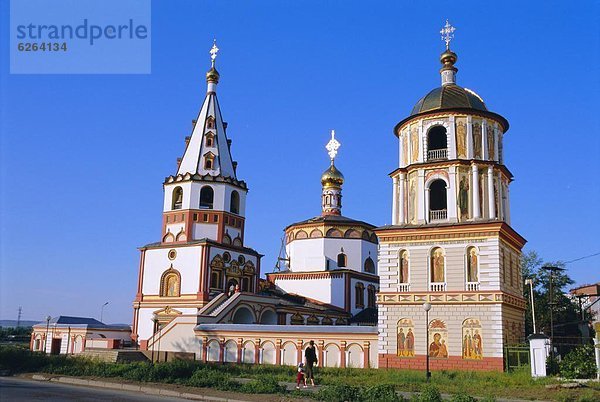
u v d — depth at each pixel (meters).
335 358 44.88
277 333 47.62
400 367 41.88
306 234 74.88
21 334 116.25
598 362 33.97
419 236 43.47
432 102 46.78
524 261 70.19
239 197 65.81
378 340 43.19
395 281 43.47
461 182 44.38
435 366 41.00
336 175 79.19
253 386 29.19
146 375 33.94
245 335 49.00
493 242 41.34
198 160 64.44
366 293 73.56
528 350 39.44
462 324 40.97
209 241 60.25
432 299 42.09
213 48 70.00
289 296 71.62
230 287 61.84
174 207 63.56
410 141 47.12
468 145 44.97
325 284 71.31
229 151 67.19
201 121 66.62
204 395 27.73
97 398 25.81
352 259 73.38
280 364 46.62
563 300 68.31
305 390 29.23
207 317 52.56
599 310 63.97
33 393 26.89
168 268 61.56
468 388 30.72
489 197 44.22
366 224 75.44
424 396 24.52
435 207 46.44
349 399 25.69
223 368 40.56
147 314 61.62
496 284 40.59
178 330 52.44
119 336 64.88
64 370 37.47
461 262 41.94
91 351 49.66
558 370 36.06
